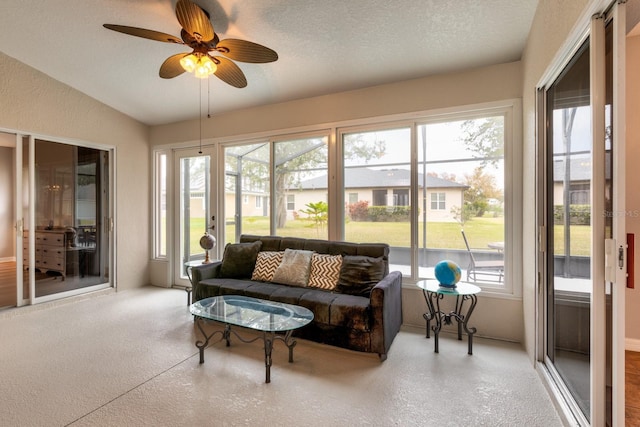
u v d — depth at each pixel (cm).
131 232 447
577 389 167
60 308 358
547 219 212
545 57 195
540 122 215
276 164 386
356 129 338
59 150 372
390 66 293
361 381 206
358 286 277
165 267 457
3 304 346
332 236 348
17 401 182
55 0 236
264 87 344
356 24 242
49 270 366
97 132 403
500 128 285
